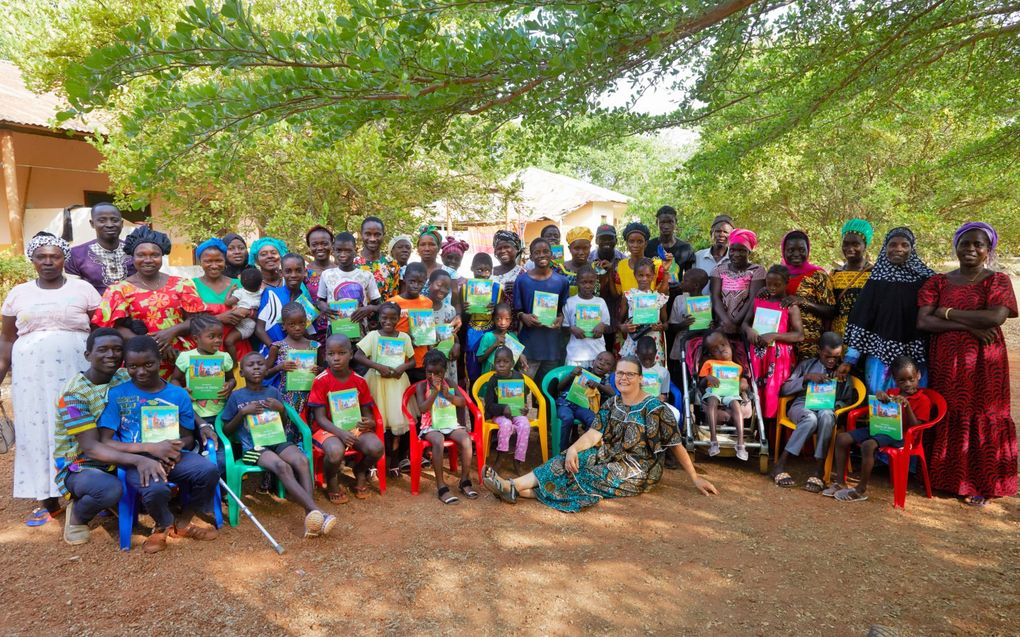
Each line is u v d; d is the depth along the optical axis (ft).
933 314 16.87
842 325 19.43
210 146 9.53
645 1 8.79
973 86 18.84
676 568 12.85
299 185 33.17
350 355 16.65
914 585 12.16
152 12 28.37
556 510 15.92
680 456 16.89
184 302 15.88
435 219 42.37
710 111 16.24
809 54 15.31
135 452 13.57
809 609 11.34
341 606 11.47
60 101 39.93
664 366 20.43
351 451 16.65
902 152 36.32
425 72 9.05
